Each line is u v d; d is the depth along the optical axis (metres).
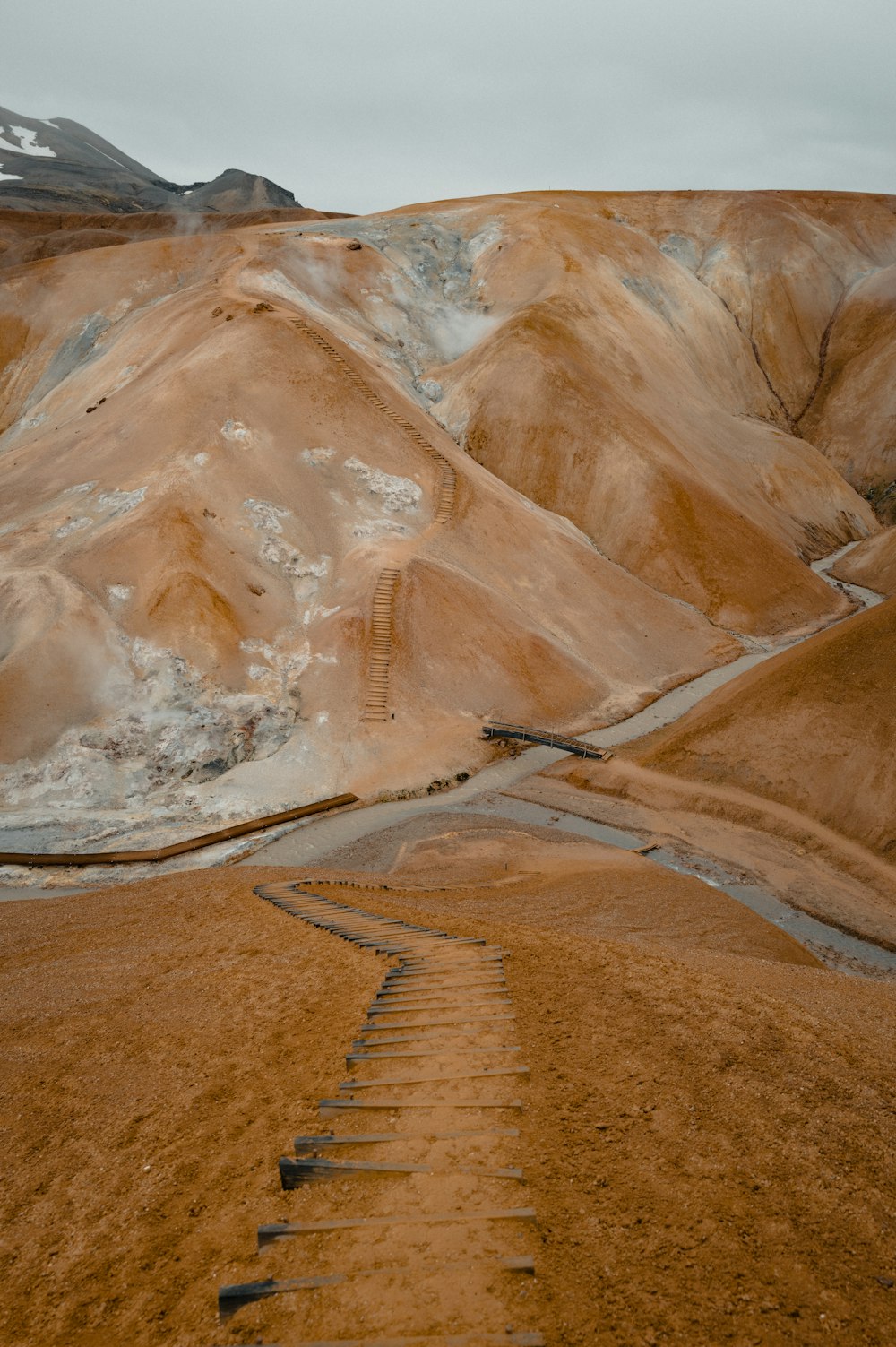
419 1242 5.53
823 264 106.31
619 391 71.06
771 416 93.50
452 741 42.41
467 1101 7.26
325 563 49.66
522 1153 6.51
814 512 76.88
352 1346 4.67
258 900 19.22
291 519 50.66
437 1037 8.63
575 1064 8.09
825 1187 6.63
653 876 28.06
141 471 50.72
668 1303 5.18
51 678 40.59
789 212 110.81
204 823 36.44
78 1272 6.38
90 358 75.31
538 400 67.62
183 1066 9.55
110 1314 5.78
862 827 31.70
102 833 35.38
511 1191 6.04
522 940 13.21
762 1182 6.55
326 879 25.36
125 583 44.56
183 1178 7.21
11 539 47.53
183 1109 8.47
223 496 49.88
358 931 14.34
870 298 101.19
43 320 81.62
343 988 10.81
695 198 114.94
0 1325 6.12
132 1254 6.33
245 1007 10.94
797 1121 7.55
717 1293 5.33
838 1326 5.21
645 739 43.69
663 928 22.22
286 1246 5.73
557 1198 6.01
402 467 55.56
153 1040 10.52
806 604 61.69
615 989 10.35
